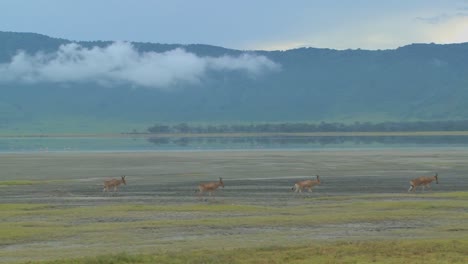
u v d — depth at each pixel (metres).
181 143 194.88
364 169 78.44
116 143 198.62
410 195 49.62
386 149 137.62
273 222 34.62
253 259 24.31
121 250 26.83
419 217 36.53
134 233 31.67
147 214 38.69
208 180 64.69
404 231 31.77
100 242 29.30
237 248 26.55
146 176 70.06
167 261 23.81
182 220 35.84
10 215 38.53
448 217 36.62
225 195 50.88
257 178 66.81
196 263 23.58
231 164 88.88
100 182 63.28
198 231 32.16
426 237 29.80
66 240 29.89
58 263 23.44
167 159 101.69
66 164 90.94
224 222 34.53
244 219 35.50
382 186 57.78
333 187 56.97
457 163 88.69
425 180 54.19
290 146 161.38
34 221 36.19
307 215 37.53
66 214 38.69
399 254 25.11
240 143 190.00
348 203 44.12
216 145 173.00
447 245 26.55
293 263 23.73
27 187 58.28
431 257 24.58
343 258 24.45
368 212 38.53
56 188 57.38
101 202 46.53
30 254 26.23
